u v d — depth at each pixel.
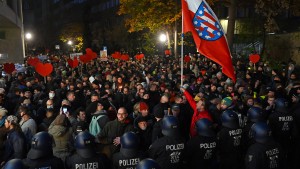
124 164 4.12
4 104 9.77
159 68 21.77
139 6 30.19
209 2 23.48
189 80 14.29
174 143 4.64
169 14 29.42
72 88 11.59
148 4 30.09
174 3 28.97
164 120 4.70
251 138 5.45
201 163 4.95
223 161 5.46
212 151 5.00
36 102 10.44
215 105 7.50
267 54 21.98
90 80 14.19
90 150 4.00
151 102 9.67
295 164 6.61
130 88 12.16
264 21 22.86
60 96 11.09
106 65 23.03
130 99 10.34
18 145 5.82
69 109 7.95
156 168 3.12
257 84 13.19
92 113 7.83
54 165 3.89
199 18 8.20
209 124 4.95
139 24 31.86
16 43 40.94
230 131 5.40
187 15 8.17
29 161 3.82
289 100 9.59
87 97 10.69
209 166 5.03
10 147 5.89
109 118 7.88
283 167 4.66
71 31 78.62
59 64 27.02
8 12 29.47
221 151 5.46
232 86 10.18
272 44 23.64
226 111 5.50
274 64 20.05
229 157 5.43
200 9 8.21
